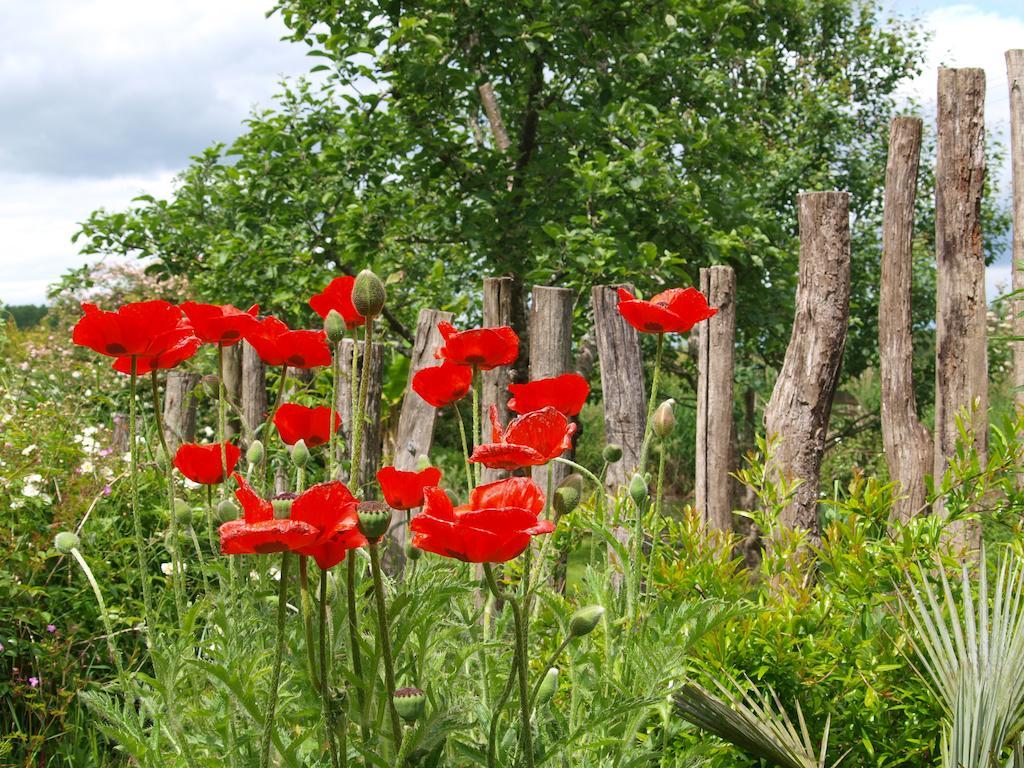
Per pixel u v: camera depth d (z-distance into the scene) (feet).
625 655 5.83
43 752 10.38
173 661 4.91
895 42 36.63
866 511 8.47
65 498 12.67
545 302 11.71
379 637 4.18
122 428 17.71
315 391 13.83
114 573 11.64
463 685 5.50
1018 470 8.32
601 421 29.45
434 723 4.04
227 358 16.16
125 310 5.24
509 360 6.11
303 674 4.82
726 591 7.87
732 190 21.80
